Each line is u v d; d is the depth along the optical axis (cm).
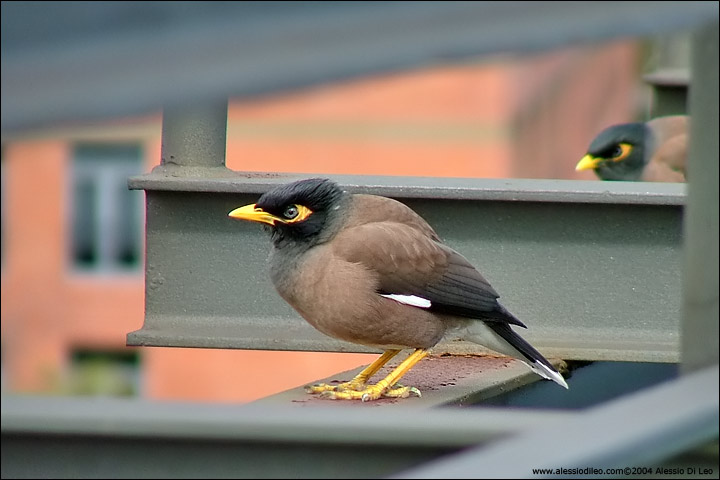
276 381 2881
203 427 397
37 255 3066
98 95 215
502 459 329
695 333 387
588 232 850
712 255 379
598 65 2980
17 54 217
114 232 3105
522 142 3216
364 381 850
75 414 394
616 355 832
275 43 229
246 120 2970
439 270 849
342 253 842
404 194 863
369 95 3028
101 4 222
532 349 834
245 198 859
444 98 3080
